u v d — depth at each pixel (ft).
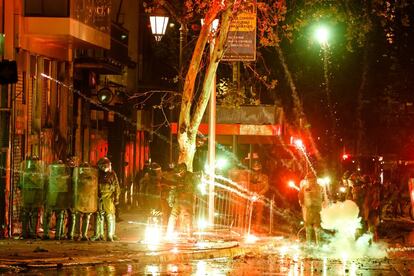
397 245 116.78
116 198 99.91
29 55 120.47
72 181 98.58
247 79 176.45
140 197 150.10
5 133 108.88
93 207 98.58
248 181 126.11
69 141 138.92
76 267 79.30
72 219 99.55
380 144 261.03
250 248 102.17
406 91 212.02
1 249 86.94
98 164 100.07
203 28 113.29
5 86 109.70
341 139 243.19
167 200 108.47
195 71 115.03
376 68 220.64
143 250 90.07
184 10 128.67
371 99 233.96
